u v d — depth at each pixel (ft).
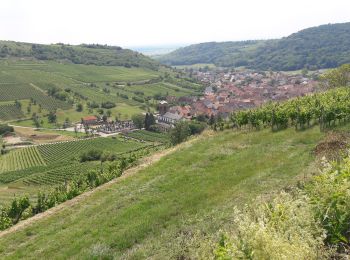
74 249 46.78
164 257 35.81
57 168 367.45
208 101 532.73
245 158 69.77
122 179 73.31
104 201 62.34
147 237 45.09
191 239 35.94
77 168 351.46
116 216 53.78
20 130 542.16
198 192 56.24
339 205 21.89
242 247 19.25
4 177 351.67
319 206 22.52
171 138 253.65
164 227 46.96
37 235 56.39
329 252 19.26
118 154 392.06
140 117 534.78
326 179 24.57
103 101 654.53
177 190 59.31
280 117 90.79
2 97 637.30
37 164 401.08
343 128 78.48
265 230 18.99
